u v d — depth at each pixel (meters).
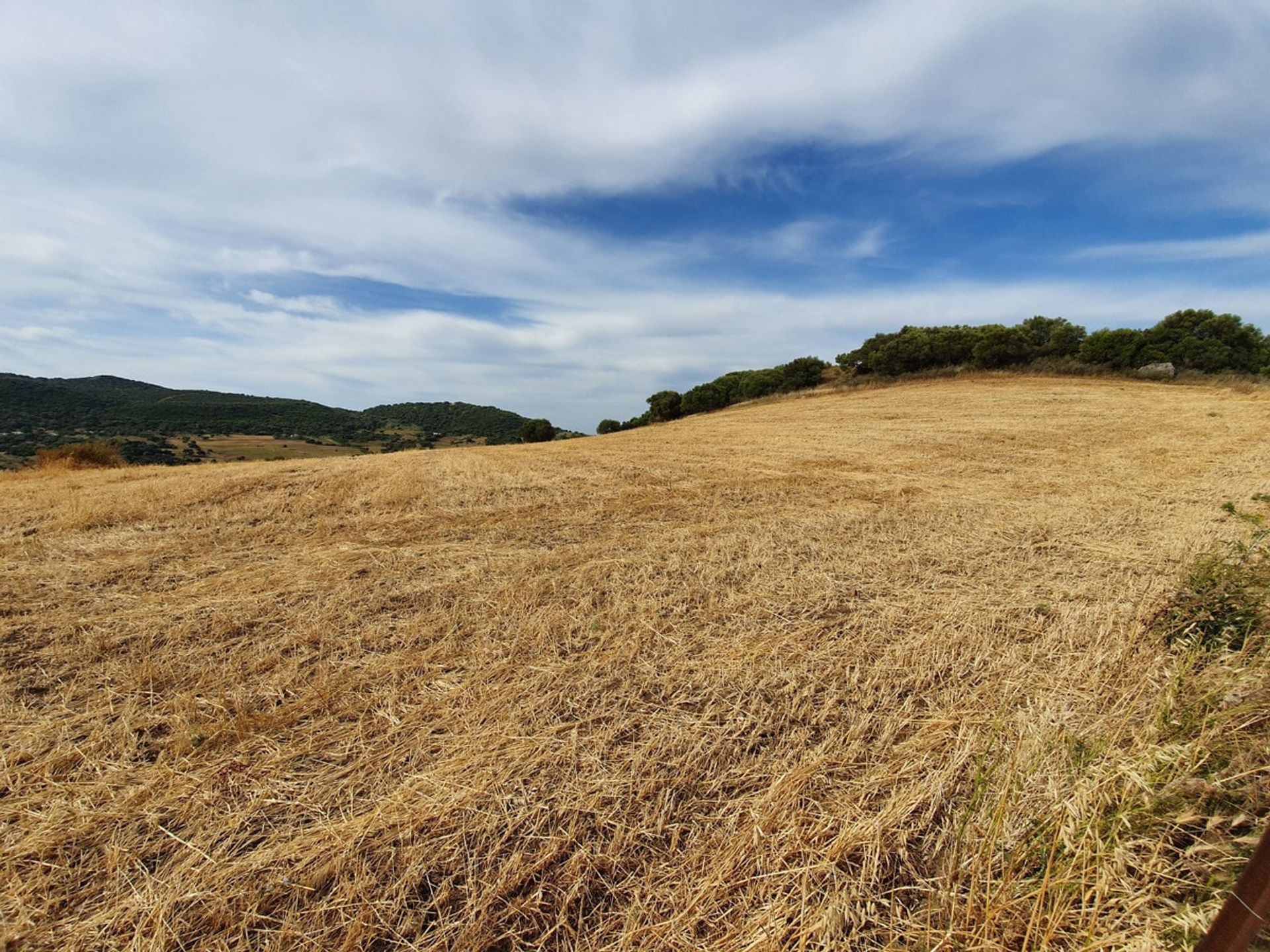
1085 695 3.29
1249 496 8.47
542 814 2.44
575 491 10.09
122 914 2.00
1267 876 1.39
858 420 23.69
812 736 3.01
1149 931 1.82
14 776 2.68
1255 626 3.82
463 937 1.94
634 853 2.28
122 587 5.18
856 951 1.91
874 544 6.53
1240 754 2.45
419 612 4.63
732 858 2.23
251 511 8.40
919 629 4.26
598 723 3.10
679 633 4.21
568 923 2.01
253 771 2.72
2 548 6.41
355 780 2.66
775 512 8.30
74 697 3.36
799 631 4.20
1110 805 2.29
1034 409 23.52
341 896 2.07
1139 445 14.30
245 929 1.95
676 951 1.91
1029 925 1.83
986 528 7.14
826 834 2.34
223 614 4.52
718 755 2.84
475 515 8.29
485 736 2.97
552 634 4.20
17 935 1.94
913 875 2.16
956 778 2.64
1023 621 4.36
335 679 3.56
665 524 7.64
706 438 20.36
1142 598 4.72
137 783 2.65
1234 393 25.41
